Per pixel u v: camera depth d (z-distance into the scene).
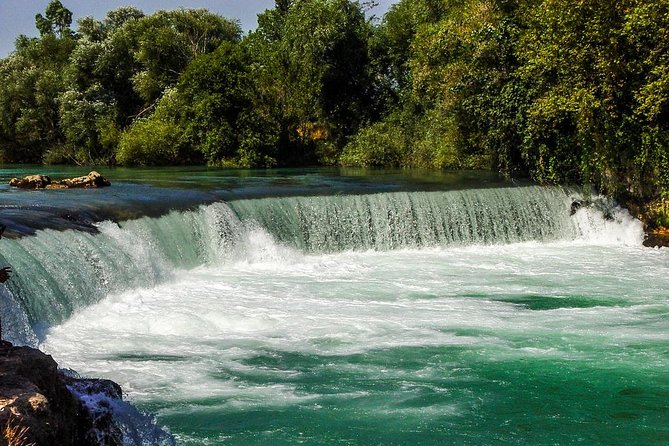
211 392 10.77
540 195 24.83
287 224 20.94
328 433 9.59
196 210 19.19
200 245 18.83
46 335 12.88
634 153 25.00
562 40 24.75
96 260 15.20
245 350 12.62
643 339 13.35
